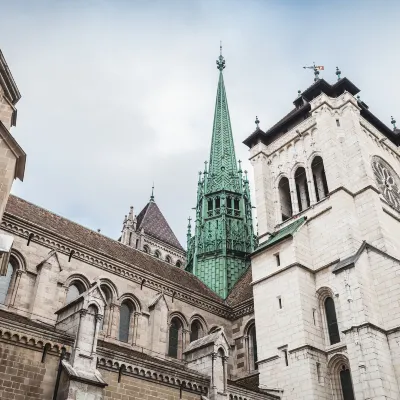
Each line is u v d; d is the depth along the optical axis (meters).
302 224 43.78
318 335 37.88
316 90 51.94
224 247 56.62
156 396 27.50
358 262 36.91
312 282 40.75
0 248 23.95
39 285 33.88
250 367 43.00
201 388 29.84
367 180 42.78
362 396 31.75
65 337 25.17
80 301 26.75
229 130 72.00
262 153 55.25
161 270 48.25
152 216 95.62
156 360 31.36
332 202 43.09
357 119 48.56
